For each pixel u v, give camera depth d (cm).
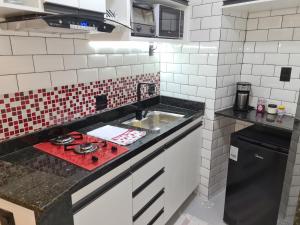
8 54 126
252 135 184
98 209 118
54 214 85
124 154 130
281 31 198
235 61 218
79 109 170
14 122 134
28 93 138
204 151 228
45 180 97
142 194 152
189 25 211
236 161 188
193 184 228
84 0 117
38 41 138
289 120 189
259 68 216
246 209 190
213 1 192
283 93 205
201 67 213
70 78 160
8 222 90
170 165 181
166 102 246
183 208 229
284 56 200
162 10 175
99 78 181
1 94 126
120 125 182
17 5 93
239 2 178
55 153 131
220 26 192
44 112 148
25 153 132
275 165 164
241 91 213
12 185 93
